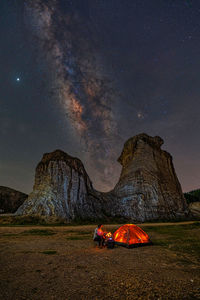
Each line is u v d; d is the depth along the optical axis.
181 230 15.73
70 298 3.53
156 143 40.94
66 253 7.32
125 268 5.35
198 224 20.52
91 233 14.10
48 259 6.38
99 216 28.47
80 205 28.33
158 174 35.62
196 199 52.47
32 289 3.94
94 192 33.31
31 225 20.62
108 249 8.19
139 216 30.03
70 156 33.84
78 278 4.57
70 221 24.28
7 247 8.45
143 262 6.00
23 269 5.29
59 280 4.44
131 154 40.47
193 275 4.78
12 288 4.00
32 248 8.26
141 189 33.12
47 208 24.98
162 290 3.87
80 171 32.72
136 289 3.92
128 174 36.72
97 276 4.69
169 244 9.39
